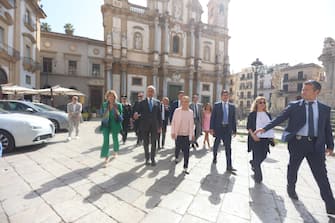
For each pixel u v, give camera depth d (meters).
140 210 2.76
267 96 50.62
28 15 19.52
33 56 20.53
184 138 4.47
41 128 5.86
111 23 22.97
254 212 2.83
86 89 24.83
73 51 24.27
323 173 2.91
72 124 7.89
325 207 3.03
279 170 4.84
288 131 3.20
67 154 5.54
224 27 30.05
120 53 23.55
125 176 4.03
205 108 7.64
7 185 3.40
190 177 4.14
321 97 24.47
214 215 2.71
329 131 3.01
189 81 27.23
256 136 3.91
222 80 30.36
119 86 23.95
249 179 4.15
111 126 5.12
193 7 27.73
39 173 4.00
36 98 20.47
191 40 27.05
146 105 4.85
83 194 3.17
